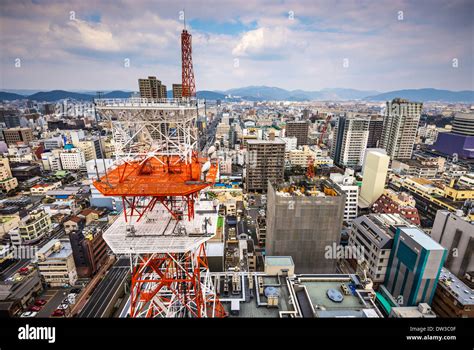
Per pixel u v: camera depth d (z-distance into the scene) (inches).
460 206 3038.9
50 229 3371.1
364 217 2795.3
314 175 5191.9
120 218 1069.8
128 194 890.7
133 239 942.4
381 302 2279.8
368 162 4008.4
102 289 2357.3
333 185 2635.3
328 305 1517.0
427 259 1961.1
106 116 967.6
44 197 4471.0
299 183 2787.9
